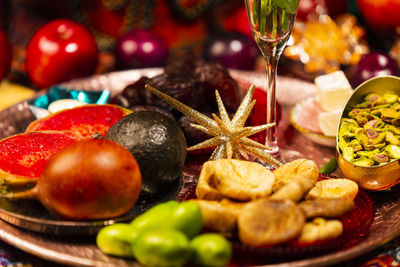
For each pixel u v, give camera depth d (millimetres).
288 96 913
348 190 616
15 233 616
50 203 588
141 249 540
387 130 673
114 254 580
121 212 597
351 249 575
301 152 780
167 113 743
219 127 682
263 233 556
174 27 1239
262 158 690
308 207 581
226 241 550
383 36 1092
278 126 845
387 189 682
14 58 1186
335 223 571
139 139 629
